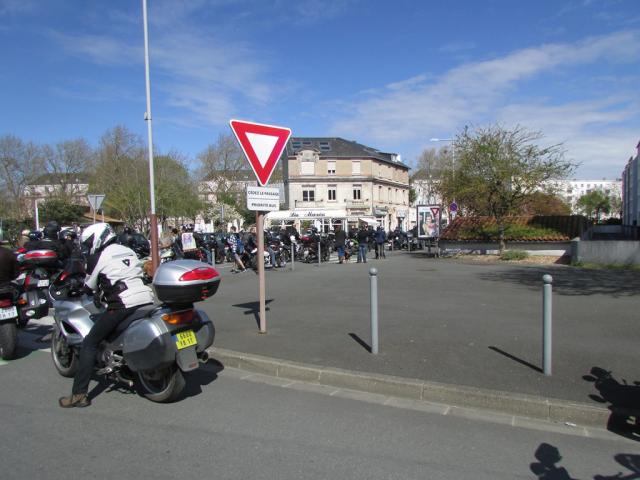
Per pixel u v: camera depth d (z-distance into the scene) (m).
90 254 4.87
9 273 6.49
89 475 3.42
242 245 17.42
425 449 3.84
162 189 39.72
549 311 5.24
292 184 62.44
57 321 5.64
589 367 5.51
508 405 4.62
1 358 6.52
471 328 7.50
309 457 3.69
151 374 4.86
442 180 25.45
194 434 4.10
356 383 5.27
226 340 6.82
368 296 10.85
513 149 21.33
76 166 52.72
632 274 14.93
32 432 4.14
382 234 24.58
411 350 6.25
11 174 46.53
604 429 4.26
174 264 4.64
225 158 58.78
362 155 63.91
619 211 103.19
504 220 23.62
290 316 8.55
